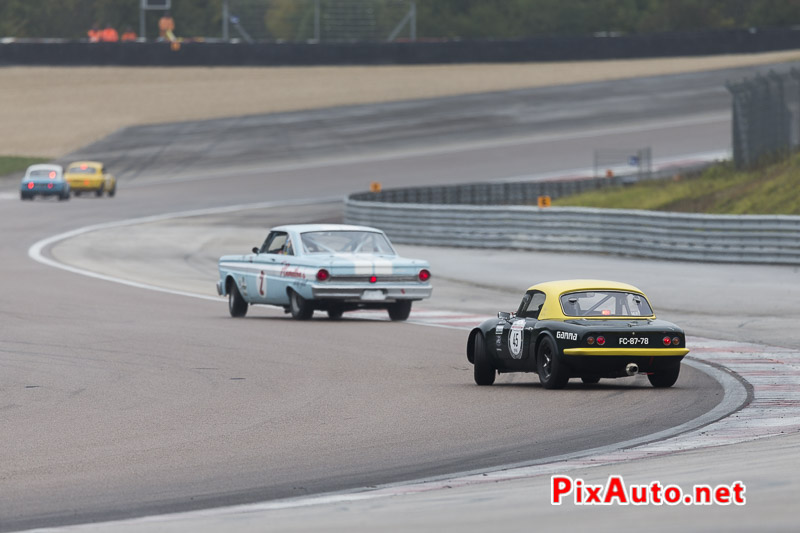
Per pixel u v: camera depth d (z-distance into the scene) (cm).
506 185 17400
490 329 4919
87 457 3397
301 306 7362
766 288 8500
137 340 6347
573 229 11100
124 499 2866
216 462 3325
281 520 2583
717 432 3716
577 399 4478
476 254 11425
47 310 7844
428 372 5278
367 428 3866
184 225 15638
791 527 2383
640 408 4247
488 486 2948
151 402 4403
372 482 3059
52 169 18550
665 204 13462
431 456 3400
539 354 4806
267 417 4081
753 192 12531
